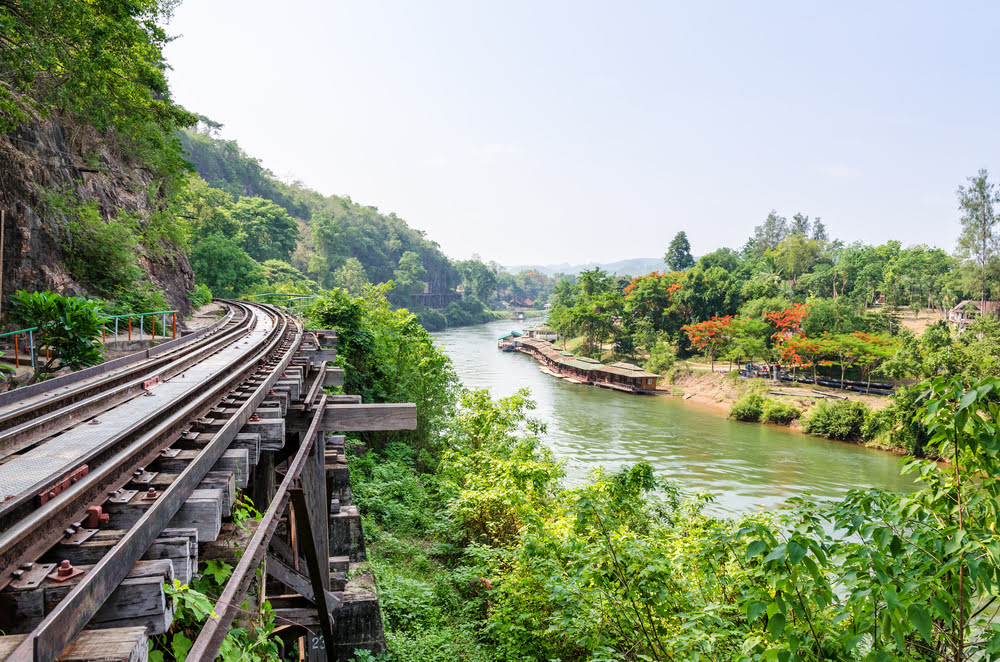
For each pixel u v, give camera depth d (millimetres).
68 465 3275
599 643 6465
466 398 23516
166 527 3309
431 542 15508
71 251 17891
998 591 3195
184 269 34094
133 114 20891
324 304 24578
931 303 89688
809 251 113062
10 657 1749
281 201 149375
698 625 5555
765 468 34469
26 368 11461
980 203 73125
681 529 11375
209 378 7133
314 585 7793
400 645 10180
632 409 53062
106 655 2049
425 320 149375
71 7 12867
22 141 16656
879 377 60531
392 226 185375
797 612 4066
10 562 2363
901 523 3680
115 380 7574
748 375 63531
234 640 3693
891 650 3473
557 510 12562
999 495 3461
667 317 86625
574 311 88062
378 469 19094
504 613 10078
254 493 7270
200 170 131375
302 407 7664
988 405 3420
